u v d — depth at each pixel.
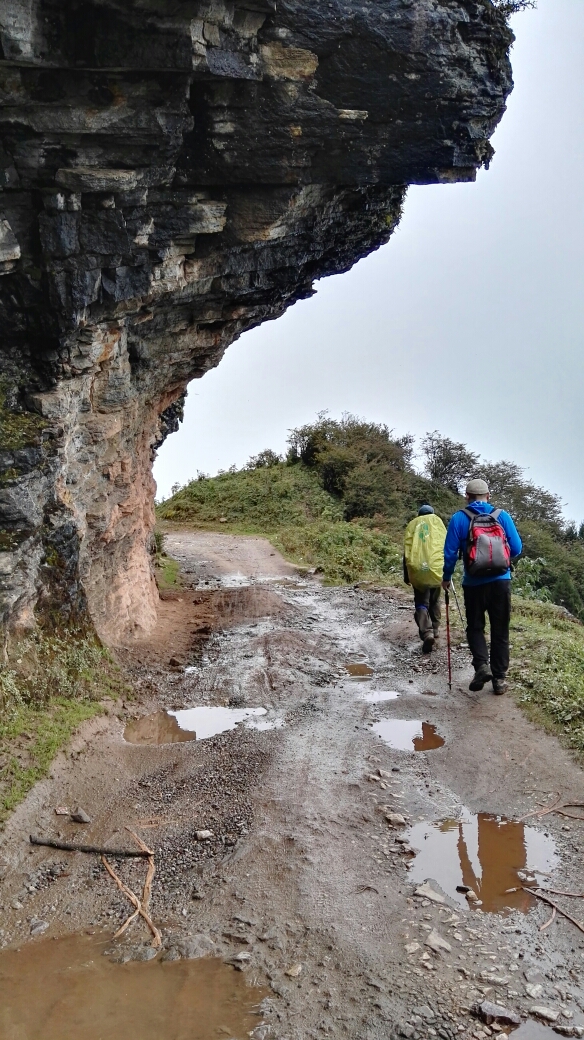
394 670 8.97
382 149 7.08
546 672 7.49
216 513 30.14
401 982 3.65
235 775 6.01
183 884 4.56
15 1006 3.59
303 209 7.63
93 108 5.85
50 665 7.01
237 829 5.15
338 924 4.09
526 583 14.17
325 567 17.61
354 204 8.61
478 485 7.46
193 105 6.39
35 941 4.09
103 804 5.61
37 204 6.19
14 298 6.48
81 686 7.31
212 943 3.97
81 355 7.22
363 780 5.84
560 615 11.56
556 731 6.34
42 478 6.89
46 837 5.13
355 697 8.03
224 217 7.13
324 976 3.71
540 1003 3.50
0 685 6.28
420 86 6.73
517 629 9.21
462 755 6.20
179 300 8.23
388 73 6.63
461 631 9.95
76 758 6.16
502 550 7.20
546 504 40.88
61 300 6.47
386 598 13.64
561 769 5.74
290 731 7.00
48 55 5.47
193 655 10.02
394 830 5.09
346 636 11.00
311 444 35.53
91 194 6.25
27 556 6.83
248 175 6.90
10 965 3.89
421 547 9.12
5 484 6.47
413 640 10.10
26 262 6.34
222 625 11.94
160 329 8.83
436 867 4.64
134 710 7.62
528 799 5.41
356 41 6.44
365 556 19.42
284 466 35.19
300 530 24.77
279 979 3.70
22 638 6.86
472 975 3.69
